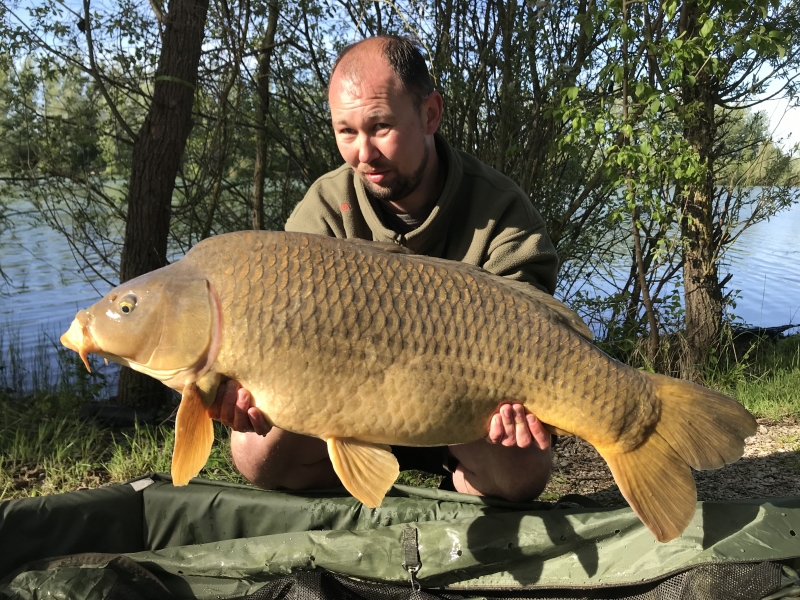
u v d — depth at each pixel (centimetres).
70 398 189
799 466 143
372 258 77
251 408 76
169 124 188
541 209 241
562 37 234
